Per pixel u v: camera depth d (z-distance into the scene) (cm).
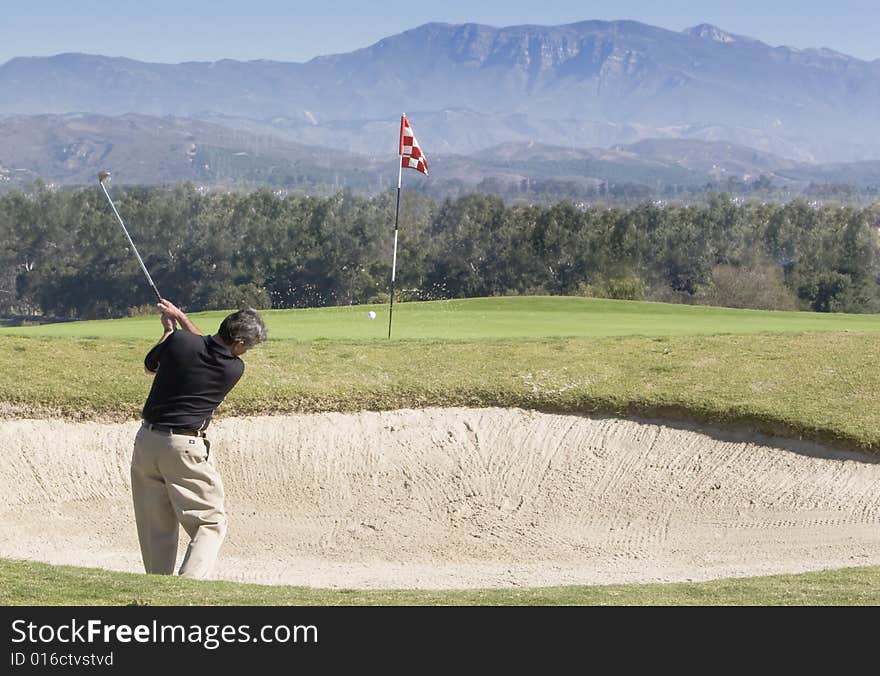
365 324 1969
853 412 1128
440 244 9056
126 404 1153
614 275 8006
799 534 983
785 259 8894
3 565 654
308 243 9081
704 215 8888
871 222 8806
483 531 1020
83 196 10425
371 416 1183
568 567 942
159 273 9488
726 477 1074
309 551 988
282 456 1109
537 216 8669
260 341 691
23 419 1125
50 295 9850
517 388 1218
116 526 1018
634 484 1079
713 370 1284
